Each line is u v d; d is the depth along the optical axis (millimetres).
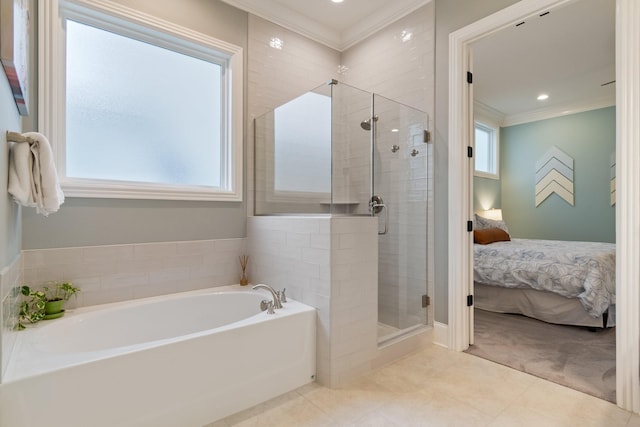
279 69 3072
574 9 2852
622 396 1807
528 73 4184
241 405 1790
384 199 2656
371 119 2627
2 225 1321
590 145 5082
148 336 2205
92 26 2268
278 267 2488
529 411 1783
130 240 2289
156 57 2543
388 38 3084
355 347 2170
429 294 2734
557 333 2967
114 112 2350
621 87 1770
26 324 1793
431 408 1812
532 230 5684
